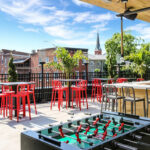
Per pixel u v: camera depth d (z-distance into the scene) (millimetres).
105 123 1871
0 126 4219
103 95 5094
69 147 1105
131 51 21500
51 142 1178
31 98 7391
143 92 4402
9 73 5680
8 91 5156
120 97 4422
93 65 33594
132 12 4191
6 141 3285
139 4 4148
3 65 35188
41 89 7703
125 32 22422
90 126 1780
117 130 1670
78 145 1367
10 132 3783
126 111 4727
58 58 7773
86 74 9531
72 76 8398
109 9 4438
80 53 7906
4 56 35031
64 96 8172
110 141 1209
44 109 6164
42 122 4555
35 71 31281
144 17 4992
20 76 7156
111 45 23031
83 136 1580
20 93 4703
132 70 10375
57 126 1611
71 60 7754
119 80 7641
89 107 6520
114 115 2004
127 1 3773
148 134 1474
